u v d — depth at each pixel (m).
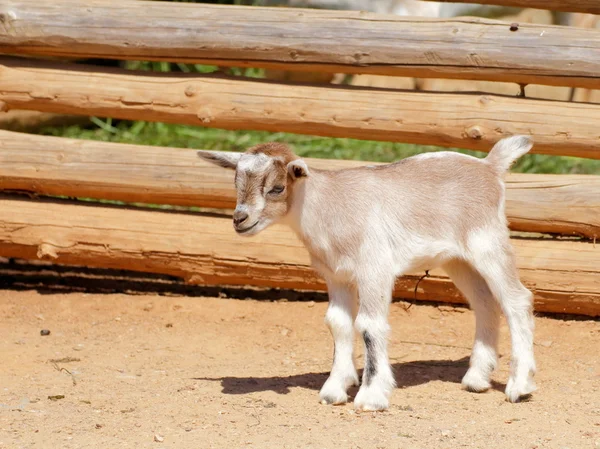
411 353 7.30
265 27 8.09
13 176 8.55
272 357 7.21
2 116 11.84
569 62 7.59
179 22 8.24
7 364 6.93
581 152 7.73
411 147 11.38
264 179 5.75
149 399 6.11
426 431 5.45
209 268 8.32
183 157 8.30
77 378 6.59
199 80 8.28
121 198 8.55
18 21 8.48
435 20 7.88
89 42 8.41
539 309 7.94
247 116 8.16
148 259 8.39
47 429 5.52
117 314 8.27
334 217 5.94
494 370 6.42
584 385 6.46
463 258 6.18
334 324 6.11
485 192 6.17
